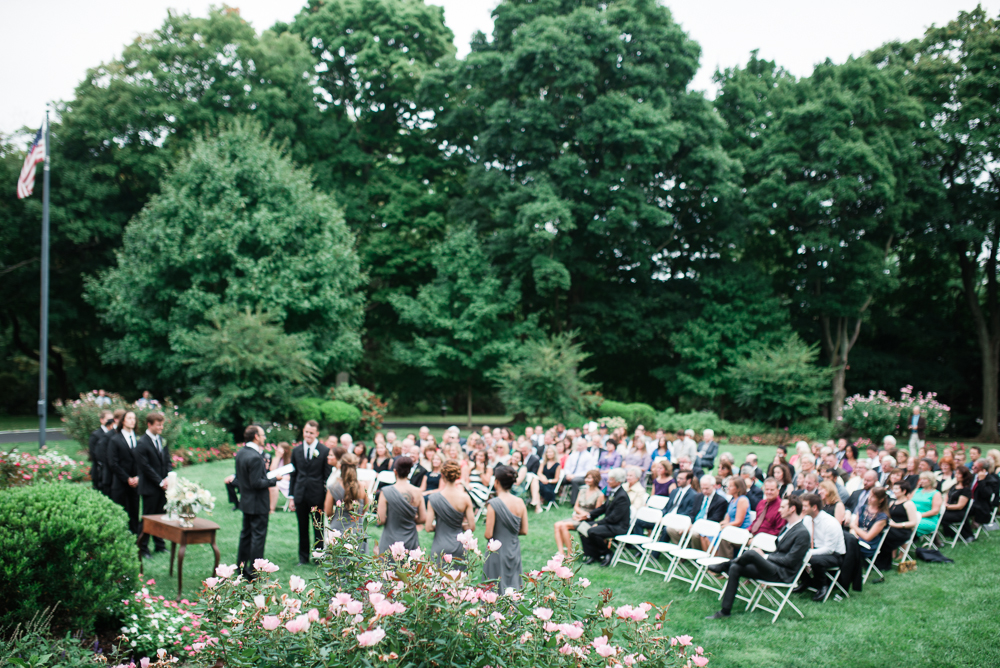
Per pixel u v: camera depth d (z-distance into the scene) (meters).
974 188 29.00
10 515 4.88
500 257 28.75
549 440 15.14
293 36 28.94
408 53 30.58
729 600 6.88
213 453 16.91
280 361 19.25
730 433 24.00
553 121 25.16
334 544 3.46
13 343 31.42
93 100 25.27
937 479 11.11
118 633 5.20
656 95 25.78
